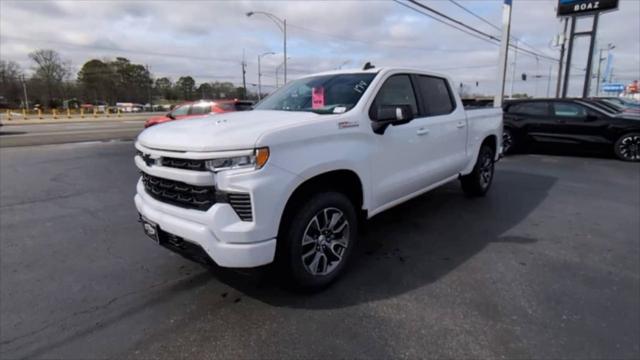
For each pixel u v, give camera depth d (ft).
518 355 7.59
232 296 9.91
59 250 12.98
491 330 8.39
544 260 11.93
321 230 9.90
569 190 20.94
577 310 9.14
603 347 7.79
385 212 16.93
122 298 9.91
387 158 11.76
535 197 19.42
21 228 15.11
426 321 8.75
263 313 9.12
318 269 9.95
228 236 8.14
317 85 12.78
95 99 275.59
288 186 8.60
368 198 11.18
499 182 23.02
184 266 11.67
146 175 9.98
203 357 7.65
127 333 8.46
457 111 16.01
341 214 10.30
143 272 11.32
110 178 24.52
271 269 9.71
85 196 19.98
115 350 7.91
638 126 29.58
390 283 10.52
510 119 34.45
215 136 8.29
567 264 11.63
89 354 7.80
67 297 9.99
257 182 8.12
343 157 9.94
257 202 8.14
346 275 10.97
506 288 10.21
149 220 9.57
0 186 22.25
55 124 88.53
